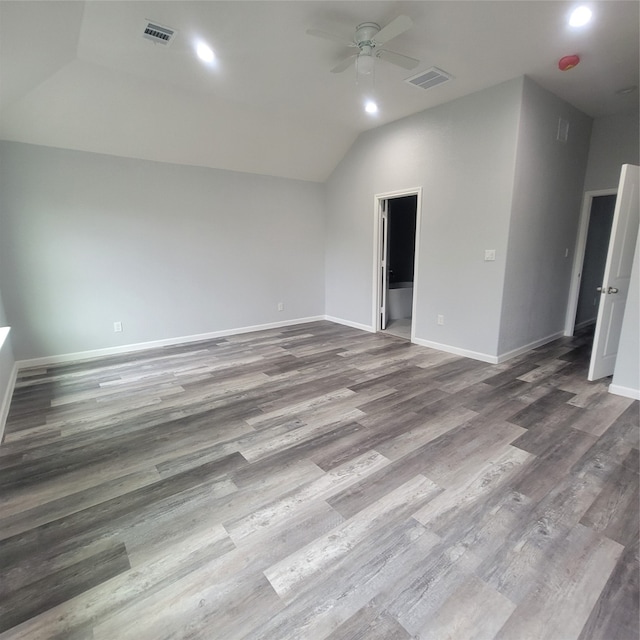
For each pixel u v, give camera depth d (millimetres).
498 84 3562
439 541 1628
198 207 4863
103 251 4277
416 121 4379
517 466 2156
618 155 4355
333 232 5996
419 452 2312
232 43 2848
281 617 1303
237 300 5422
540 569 1480
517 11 2461
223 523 1752
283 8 2430
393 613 1312
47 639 1233
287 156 5168
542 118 3732
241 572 1486
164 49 2934
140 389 3379
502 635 1232
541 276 4348
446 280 4340
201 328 5145
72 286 4145
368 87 3646
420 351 4492
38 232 3887
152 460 2268
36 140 3729
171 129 4129
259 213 5418
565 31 2695
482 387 3322
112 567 1514
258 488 1997
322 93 3783
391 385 3412
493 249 3832
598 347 3383
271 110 4223
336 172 5715
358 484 2018
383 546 1604
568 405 2932
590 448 2332
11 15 2141
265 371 3848
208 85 3586
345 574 1471
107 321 4410
